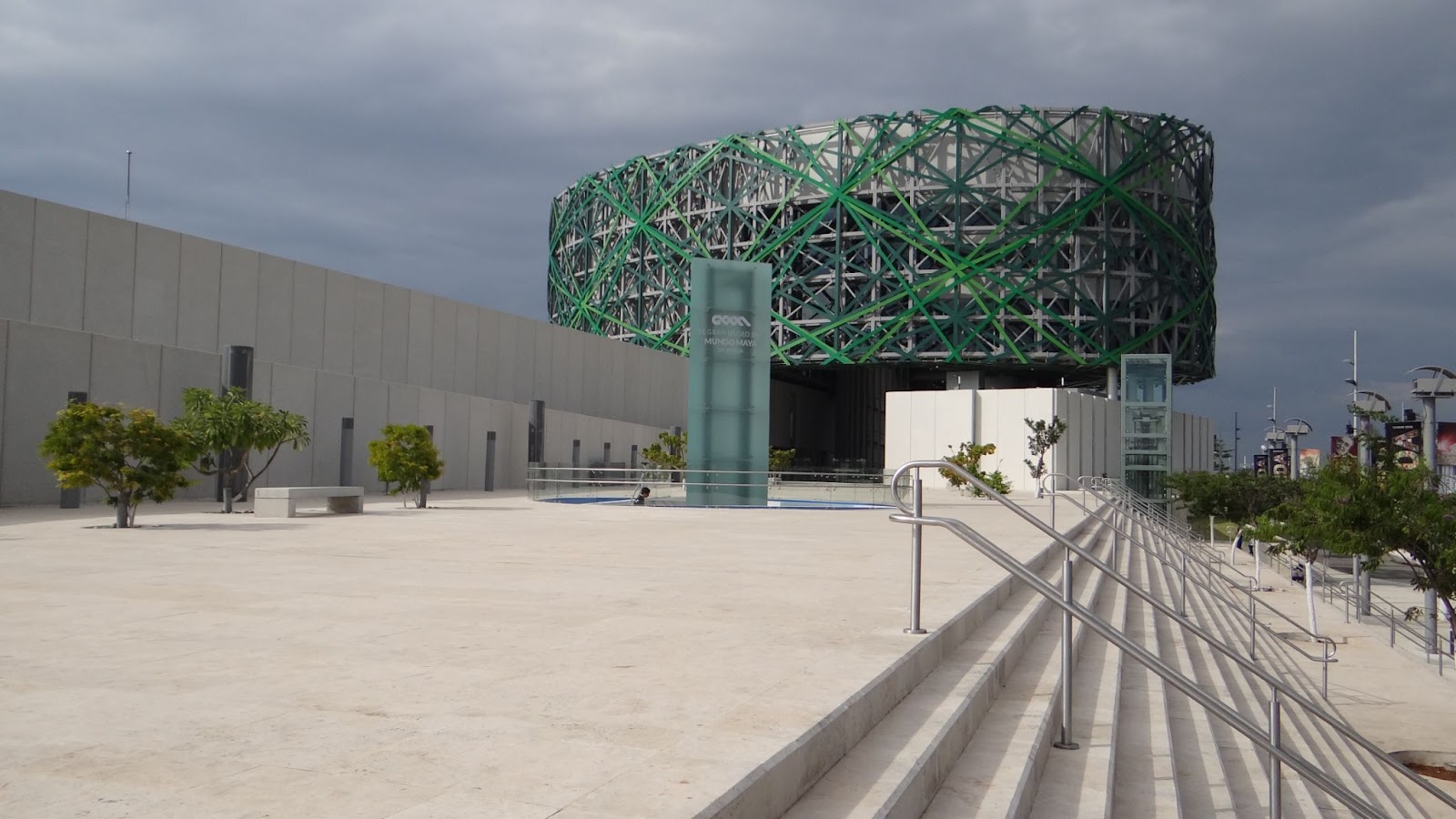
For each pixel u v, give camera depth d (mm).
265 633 7691
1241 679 14562
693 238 100500
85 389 31250
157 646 7094
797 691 5840
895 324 93875
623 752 4523
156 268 40562
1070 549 7391
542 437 55812
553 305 120625
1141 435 82188
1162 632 15930
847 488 38750
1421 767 16500
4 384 28625
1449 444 36125
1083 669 10133
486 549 16172
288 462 38906
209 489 34719
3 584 10781
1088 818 5875
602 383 75312
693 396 36312
